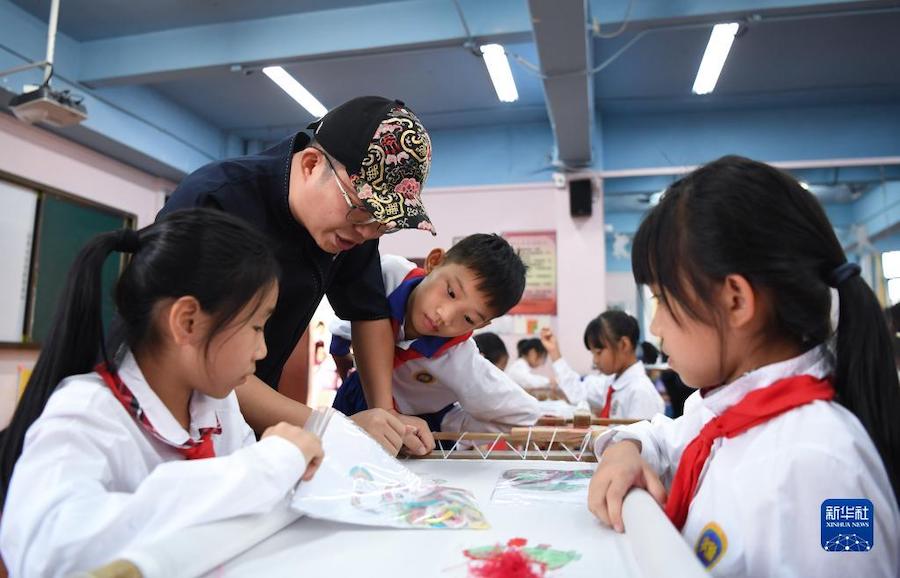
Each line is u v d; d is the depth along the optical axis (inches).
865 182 153.5
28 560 19.3
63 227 143.4
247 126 186.5
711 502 21.5
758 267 21.2
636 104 166.4
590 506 24.2
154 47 139.0
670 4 113.3
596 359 102.9
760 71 148.4
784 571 18.4
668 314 23.4
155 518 19.6
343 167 35.7
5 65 126.1
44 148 139.3
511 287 47.6
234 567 19.3
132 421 25.0
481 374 51.9
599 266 161.6
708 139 168.9
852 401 21.5
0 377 127.9
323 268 42.1
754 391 21.8
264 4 130.5
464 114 175.6
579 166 164.1
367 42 128.1
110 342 26.6
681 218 22.5
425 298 48.8
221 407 30.9
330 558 20.0
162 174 172.4
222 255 24.8
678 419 32.3
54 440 22.0
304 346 102.5
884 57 141.3
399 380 55.8
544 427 41.3
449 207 171.8
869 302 21.6
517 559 19.7
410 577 18.4
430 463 36.8
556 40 105.3
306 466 23.3
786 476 19.1
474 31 123.0
